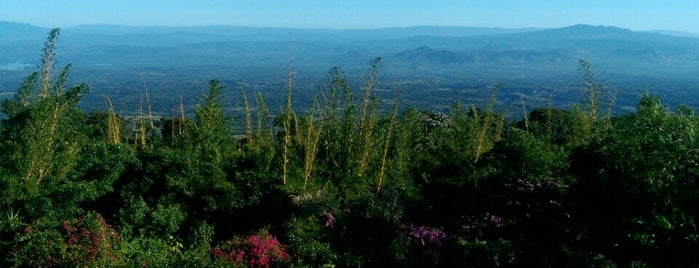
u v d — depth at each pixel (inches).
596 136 397.1
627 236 283.6
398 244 374.3
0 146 398.6
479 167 483.5
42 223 350.0
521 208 412.8
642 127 285.3
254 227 411.8
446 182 475.2
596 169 311.7
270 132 563.5
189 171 435.5
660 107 301.3
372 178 460.4
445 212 441.7
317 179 453.7
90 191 396.8
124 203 429.1
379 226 390.9
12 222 355.3
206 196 422.9
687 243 263.3
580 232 314.0
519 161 446.6
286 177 442.6
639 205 279.3
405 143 491.8
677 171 261.6
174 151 459.2
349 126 476.1
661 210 261.9
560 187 396.2
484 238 387.2
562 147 483.5
